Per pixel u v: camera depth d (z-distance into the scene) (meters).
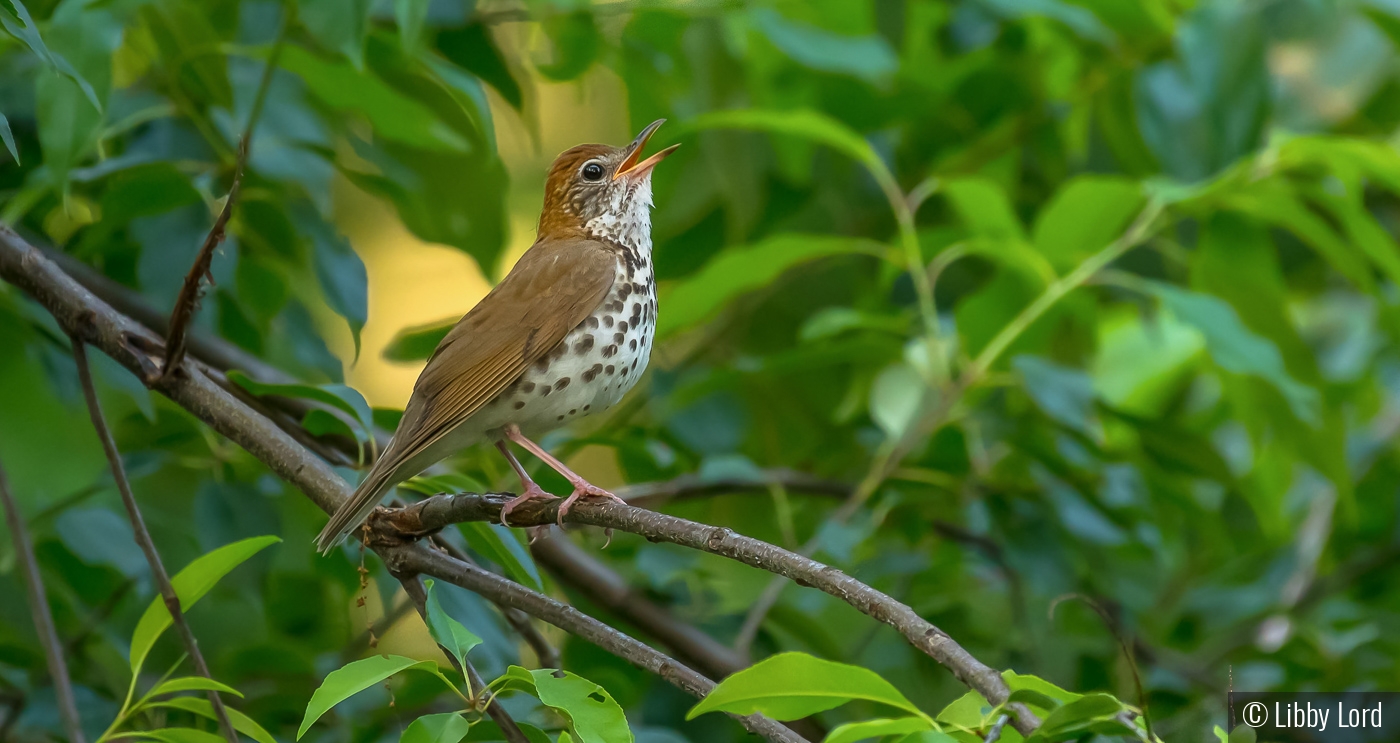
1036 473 10.82
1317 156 9.98
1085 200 10.45
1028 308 10.95
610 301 8.78
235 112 8.87
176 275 8.93
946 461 11.07
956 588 11.31
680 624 9.62
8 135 6.05
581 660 10.05
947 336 11.30
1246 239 10.91
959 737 4.78
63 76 7.04
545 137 15.78
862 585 5.36
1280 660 11.35
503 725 5.94
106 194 8.65
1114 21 11.60
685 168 12.44
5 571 9.30
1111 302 13.62
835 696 4.87
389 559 6.89
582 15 10.87
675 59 12.10
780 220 11.94
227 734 5.77
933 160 12.84
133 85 9.64
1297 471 13.18
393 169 9.57
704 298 10.82
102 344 7.39
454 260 16.97
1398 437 12.57
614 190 9.62
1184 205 10.55
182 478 10.63
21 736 8.67
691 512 11.47
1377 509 12.28
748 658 9.55
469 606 8.20
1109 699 4.43
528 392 8.46
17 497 10.01
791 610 10.03
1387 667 11.04
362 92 8.76
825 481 11.06
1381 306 10.63
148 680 10.02
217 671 9.61
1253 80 10.48
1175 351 11.83
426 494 8.58
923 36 12.69
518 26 11.71
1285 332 10.80
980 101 12.29
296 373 11.12
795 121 10.19
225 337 10.12
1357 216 10.00
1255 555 12.35
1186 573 12.71
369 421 7.20
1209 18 10.55
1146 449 10.73
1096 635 11.52
